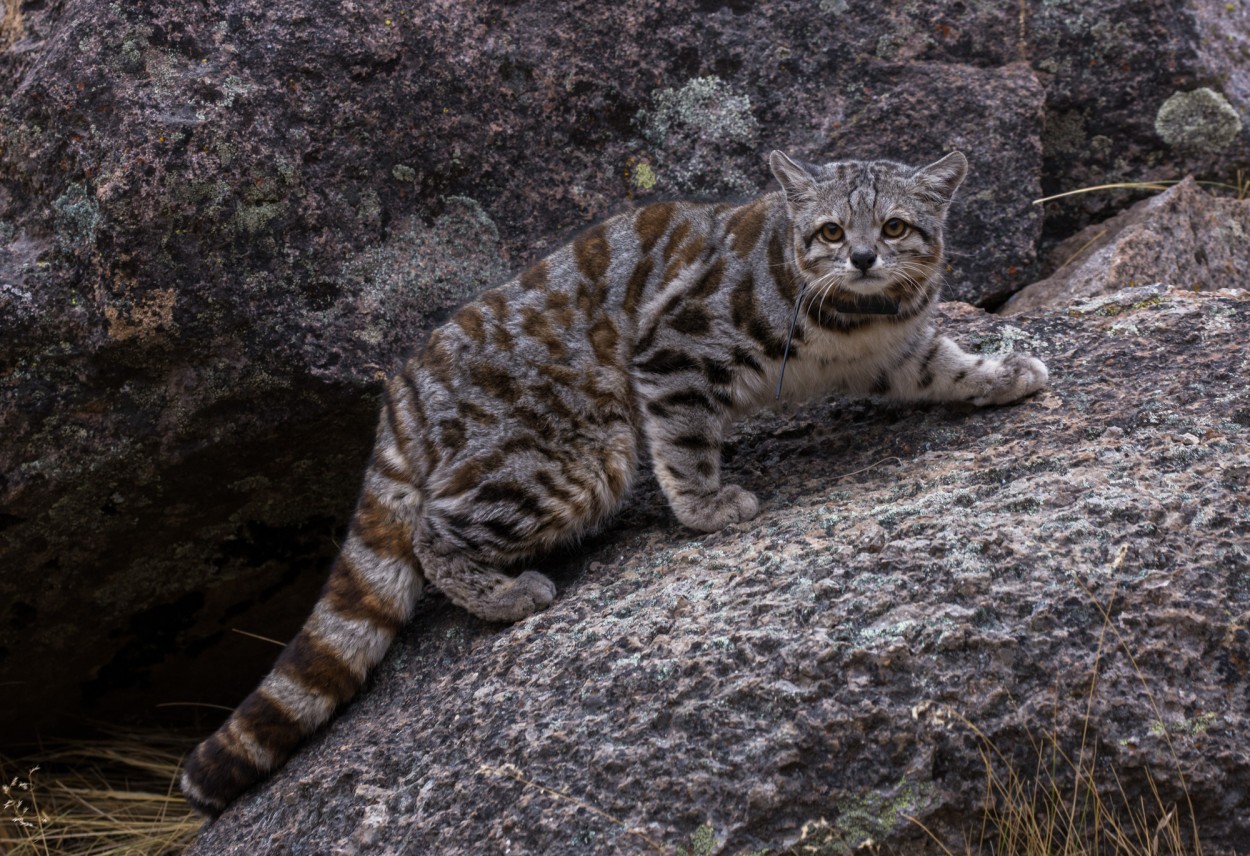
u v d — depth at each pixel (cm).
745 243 605
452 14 749
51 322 637
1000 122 820
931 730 444
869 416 654
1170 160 884
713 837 439
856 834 437
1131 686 450
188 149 652
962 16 852
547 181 763
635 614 530
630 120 788
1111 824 442
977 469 557
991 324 690
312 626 603
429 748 519
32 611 724
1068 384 617
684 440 599
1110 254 792
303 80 699
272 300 663
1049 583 473
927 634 461
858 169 594
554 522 608
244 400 664
